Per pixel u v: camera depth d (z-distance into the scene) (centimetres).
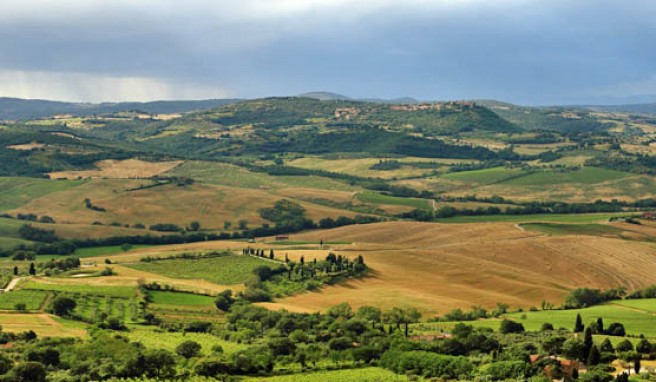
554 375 18288
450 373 19125
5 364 18338
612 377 17662
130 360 19212
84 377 18362
